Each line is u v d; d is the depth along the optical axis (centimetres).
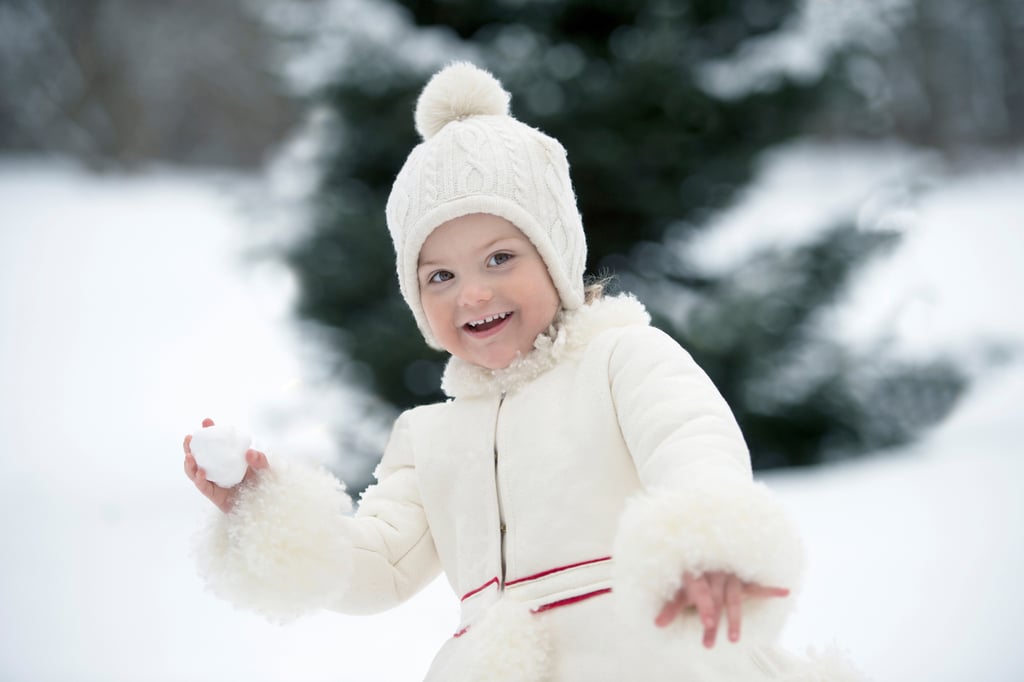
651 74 573
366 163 604
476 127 222
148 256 1428
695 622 154
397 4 615
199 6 1878
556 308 219
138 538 572
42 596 461
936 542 457
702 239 625
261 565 194
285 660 360
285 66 622
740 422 616
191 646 382
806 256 613
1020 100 1788
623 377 198
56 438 841
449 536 218
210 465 193
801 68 597
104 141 1858
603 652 183
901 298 812
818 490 570
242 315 1194
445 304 216
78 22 1841
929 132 1806
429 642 369
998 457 613
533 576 195
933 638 344
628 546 156
